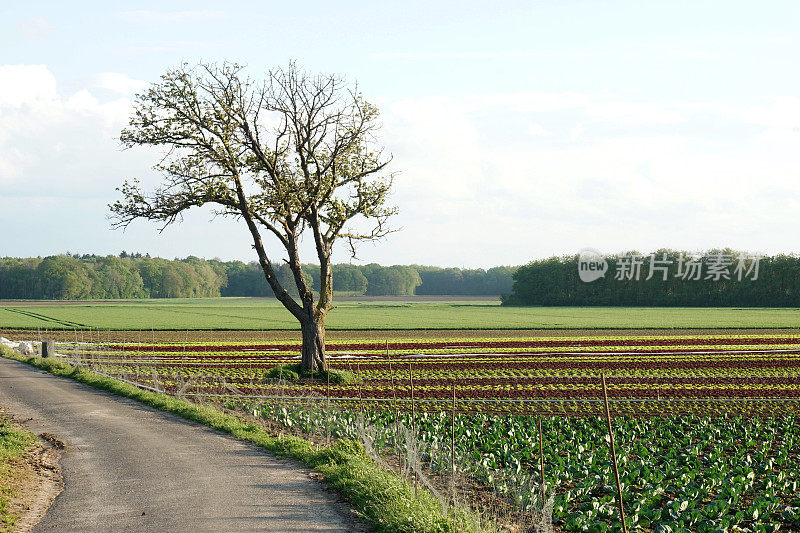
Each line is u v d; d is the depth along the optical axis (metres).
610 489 17.28
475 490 16.98
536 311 137.00
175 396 30.89
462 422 26.08
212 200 40.31
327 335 79.12
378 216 43.25
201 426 24.16
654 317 111.25
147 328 88.88
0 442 20.38
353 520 13.42
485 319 109.94
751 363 48.47
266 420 26.23
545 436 23.61
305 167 40.62
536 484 16.28
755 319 103.50
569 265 166.88
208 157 39.84
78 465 18.39
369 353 56.72
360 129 41.59
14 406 28.75
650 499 16.08
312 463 18.03
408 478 17.33
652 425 26.55
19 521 13.40
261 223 41.50
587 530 14.38
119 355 55.25
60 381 37.09
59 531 12.81
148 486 16.06
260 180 41.25
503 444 21.81
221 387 36.00
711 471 18.64
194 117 39.62
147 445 20.86
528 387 37.47
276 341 70.50
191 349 61.47
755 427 26.27
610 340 68.44
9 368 43.66
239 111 39.88
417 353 56.72
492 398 33.66
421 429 24.98
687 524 15.11
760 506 15.79
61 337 75.94
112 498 15.09
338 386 37.94
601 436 24.41
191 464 18.31
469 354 55.50
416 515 12.88
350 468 16.59
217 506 14.31
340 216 42.16
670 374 43.06
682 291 152.50
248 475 17.05
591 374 42.94
